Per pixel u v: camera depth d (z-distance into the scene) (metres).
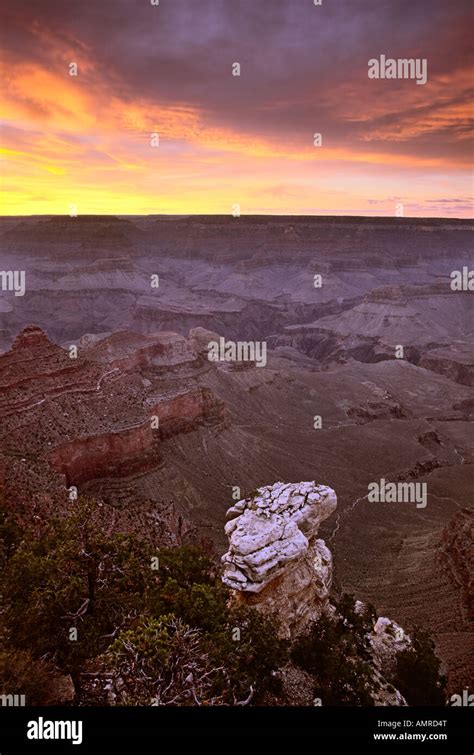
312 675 28.23
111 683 20.03
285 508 36.22
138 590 25.14
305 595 34.69
